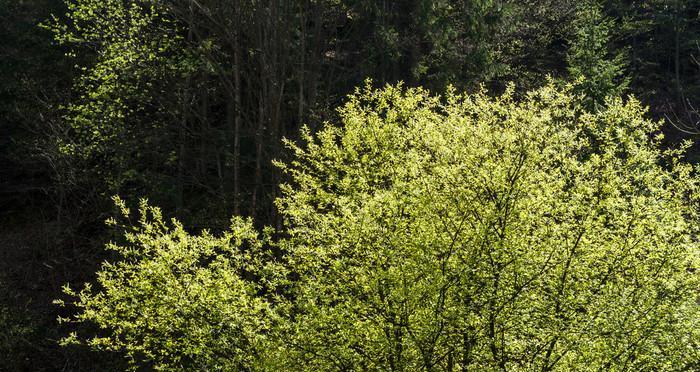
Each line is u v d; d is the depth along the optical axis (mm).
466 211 9953
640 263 10242
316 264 10539
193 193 24969
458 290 9609
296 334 9930
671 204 10469
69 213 23281
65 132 22234
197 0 21344
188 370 10109
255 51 22859
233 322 9648
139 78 21781
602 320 9719
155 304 9781
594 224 10172
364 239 9812
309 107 23172
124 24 21891
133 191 23484
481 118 10594
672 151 10914
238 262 10602
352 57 28094
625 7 37375
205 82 24125
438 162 10328
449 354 9906
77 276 22562
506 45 30422
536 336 9945
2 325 19578
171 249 9742
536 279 9875
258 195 22938
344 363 9867
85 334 20078
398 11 28125
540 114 10031
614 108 10656
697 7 39969
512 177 9711
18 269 22672
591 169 10352
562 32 34062
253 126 21406
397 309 9391
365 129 11836
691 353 10023
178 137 23906
